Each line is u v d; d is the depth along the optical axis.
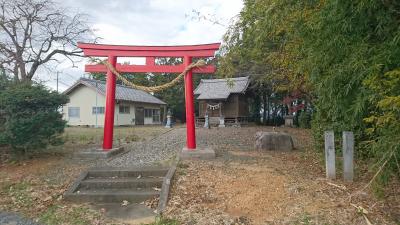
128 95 28.45
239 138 14.41
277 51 10.08
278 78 13.57
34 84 8.92
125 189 6.48
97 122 25.98
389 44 3.95
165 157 8.91
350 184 6.08
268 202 5.39
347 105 5.03
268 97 29.25
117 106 26.23
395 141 3.85
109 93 9.65
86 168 7.58
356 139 7.52
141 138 14.25
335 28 4.39
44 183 6.75
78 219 5.23
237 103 25.88
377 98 4.10
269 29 7.14
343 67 4.48
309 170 7.23
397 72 3.69
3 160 8.57
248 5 8.04
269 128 22.19
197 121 26.45
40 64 14.43
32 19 13.62
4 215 5.42
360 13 4.14
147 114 31.50
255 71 16.31
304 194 5.58
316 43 4.89
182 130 19.86
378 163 4.21
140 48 9.53
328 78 4.82
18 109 8.12
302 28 5.44
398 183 5.70
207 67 9.53
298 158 8.78
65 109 26.66
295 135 16.11
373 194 5.38
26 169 7.84
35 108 8.40
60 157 9.04
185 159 8.34
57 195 6.18
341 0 4.05
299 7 5.57
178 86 35.62
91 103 26.20
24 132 8.09
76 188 6.39
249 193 5.75
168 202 5.62
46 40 14.20
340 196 5.46
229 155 9.05
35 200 5.99
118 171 7.14
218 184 6.21
